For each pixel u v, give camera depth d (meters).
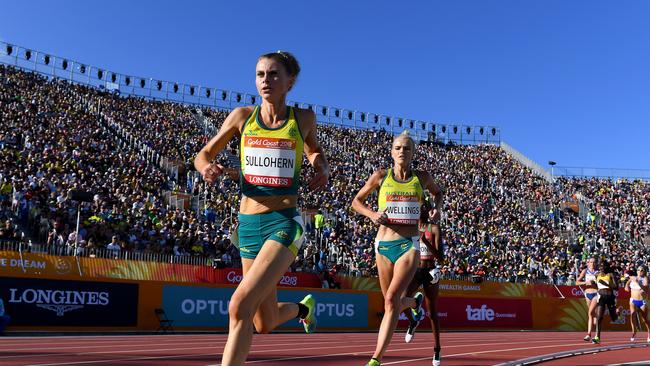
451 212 29.95
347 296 16.30
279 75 3.20
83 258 13.22
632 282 12.45
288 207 3.20
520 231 30.53
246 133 3.28
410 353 7.74
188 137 32.44
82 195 14.86
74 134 25.34
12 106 26.66
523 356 7.32
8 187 16.89
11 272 11.98
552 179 43.56
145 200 19.81
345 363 6.36
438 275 5.72
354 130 47.66
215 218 21.22
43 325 11.81
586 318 20.58
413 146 5.14
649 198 41.62
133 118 32.56
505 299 19.27
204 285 14.25
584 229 33.56
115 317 12.80
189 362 6.25
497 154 48.59
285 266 3.06
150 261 14.34
